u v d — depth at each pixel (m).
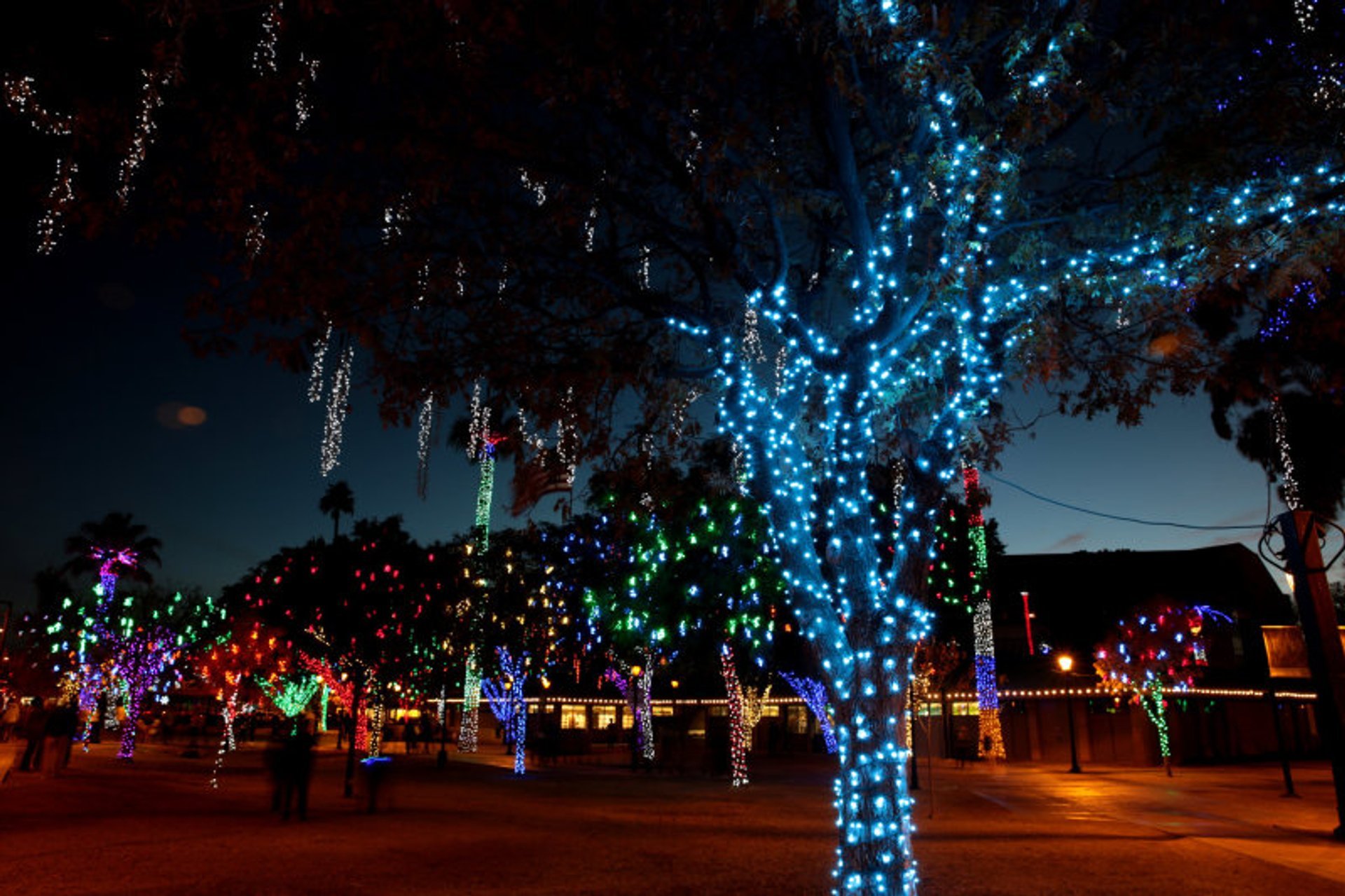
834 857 12.52
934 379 9.18
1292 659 21.44
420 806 19.28
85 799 18.39
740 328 8.75
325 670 34.09
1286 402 18.38
